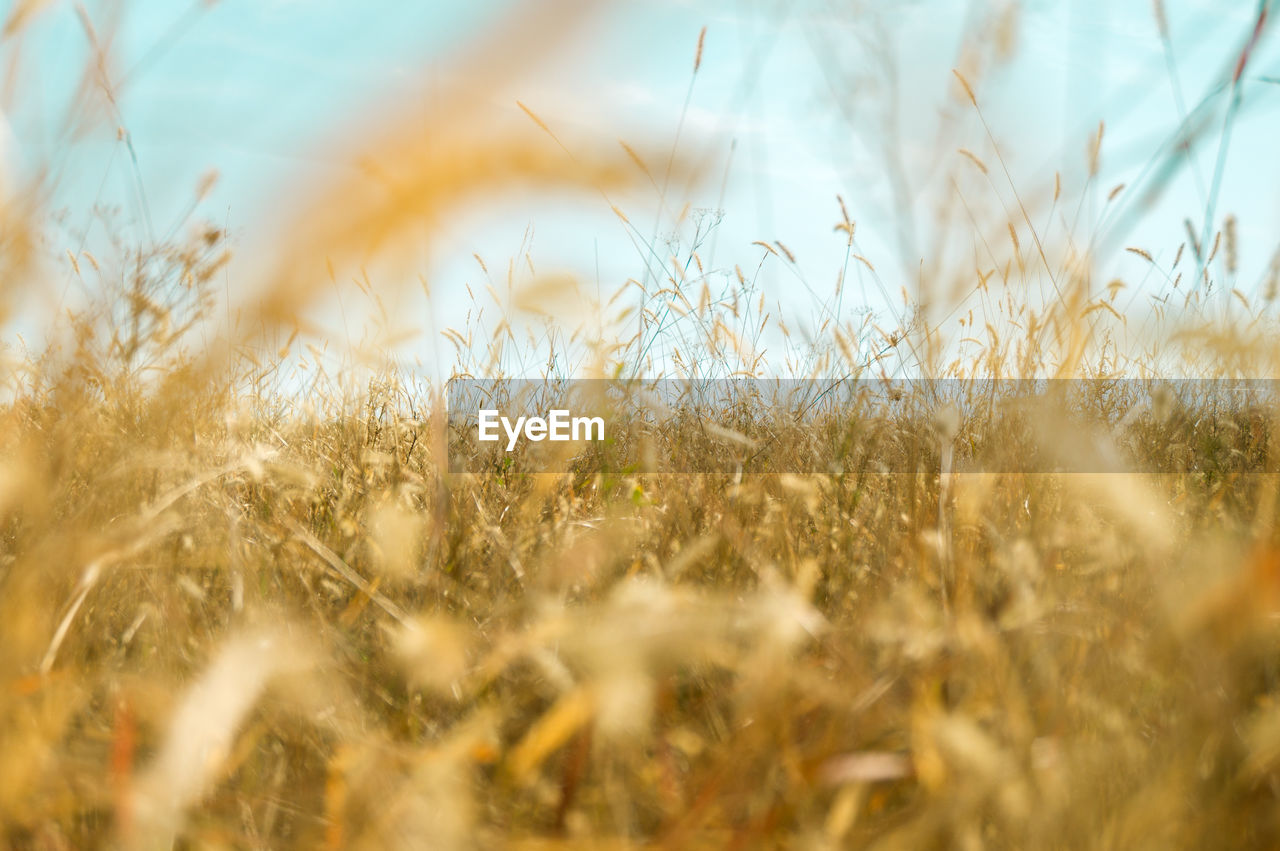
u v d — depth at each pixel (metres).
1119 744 1.38
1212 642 1.37
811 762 1.33
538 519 2.04
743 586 1.79
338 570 1.77
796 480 1.94
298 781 1.44
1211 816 1.31
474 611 1.74
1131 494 1.54
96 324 1.66
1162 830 1.29
